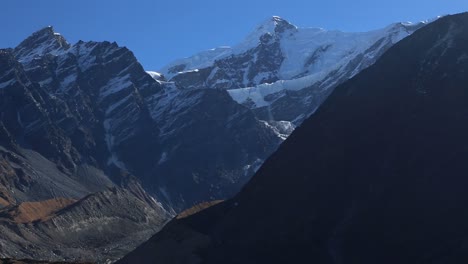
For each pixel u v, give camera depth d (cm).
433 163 12012
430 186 11575
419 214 11169
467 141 12112
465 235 10306
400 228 11081
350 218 11856
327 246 11544
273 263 11644
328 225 12062
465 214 10731
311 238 11888
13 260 10194
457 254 9919
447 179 11544
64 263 10231
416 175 11962
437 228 10731
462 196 11112
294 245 11881
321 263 11219
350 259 10981
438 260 10038
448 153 12075
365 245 11100
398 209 11462
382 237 11081
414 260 10338
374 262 10694
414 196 11562
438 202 11225
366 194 12262
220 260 12250
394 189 11912
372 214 11612
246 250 12225
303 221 12350
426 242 10562
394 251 10700
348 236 11419
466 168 11569
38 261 10300
